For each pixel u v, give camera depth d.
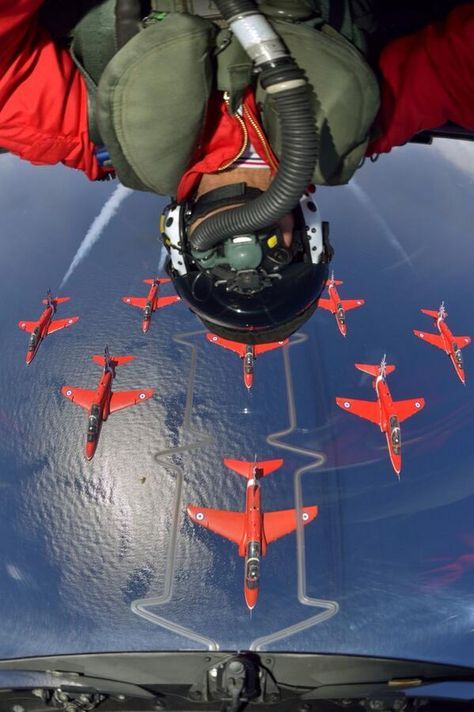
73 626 21.39
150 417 25.78
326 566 22.25
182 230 3.36
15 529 23.59
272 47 2.47
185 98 2.67
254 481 23.72
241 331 3.86
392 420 25.25
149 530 23.27
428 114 3.61
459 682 7.70
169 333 28.30
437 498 23.70
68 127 3.37
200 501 23.62
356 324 28.05
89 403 26.25
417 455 24.66
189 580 22.16
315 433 25.22
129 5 3.00
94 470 24.67
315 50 2.66
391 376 26.56
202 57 2.63
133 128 2.73
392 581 21.95
